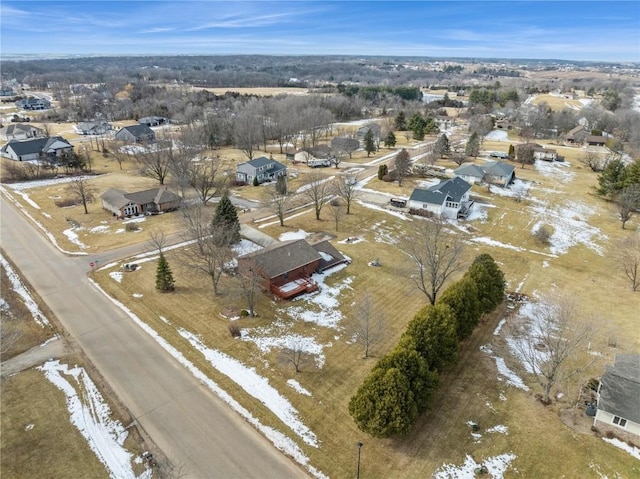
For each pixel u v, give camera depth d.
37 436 25.34
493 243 57.16
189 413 27.36
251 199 71.50
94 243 52.34
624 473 24.11
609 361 34.16
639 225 63.97
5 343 31.80
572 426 27.36
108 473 23.20
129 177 82.25
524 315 40.38
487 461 24.62
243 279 40.41
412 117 139.25
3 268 45.56
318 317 38.53
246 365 31.80
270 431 26.16
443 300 33.12
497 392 30.30
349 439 25.72
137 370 31.12
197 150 89.88
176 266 46.31
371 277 46.44
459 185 67.81
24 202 66.12
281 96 177.38
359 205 68.06
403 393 24.81
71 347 33.50
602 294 45.19
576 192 78.56
